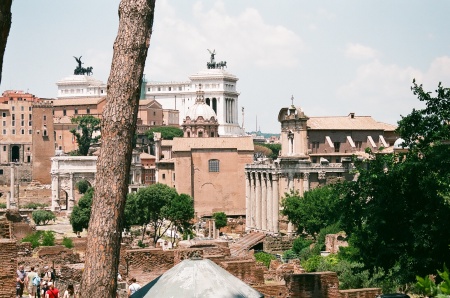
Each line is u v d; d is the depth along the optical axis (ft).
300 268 330.54
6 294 132.26
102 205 90.84
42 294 200.95
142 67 93.86
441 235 169.27
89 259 89.71
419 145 193.06
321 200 544.62
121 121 92.07
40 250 305.94
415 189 180.24
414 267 174.09
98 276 89.10
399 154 194.80
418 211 174.09
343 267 294.05
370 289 158.61
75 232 594.65
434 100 196.34
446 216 168.45
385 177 184.34
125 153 92.17
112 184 91.20
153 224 627.05
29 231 445.37
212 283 108.68
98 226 90.33
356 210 191.42
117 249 90.99
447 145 184.03
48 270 256.93
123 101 92.32
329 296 156.35
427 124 195.00
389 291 233.35
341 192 195.21
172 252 186.60
